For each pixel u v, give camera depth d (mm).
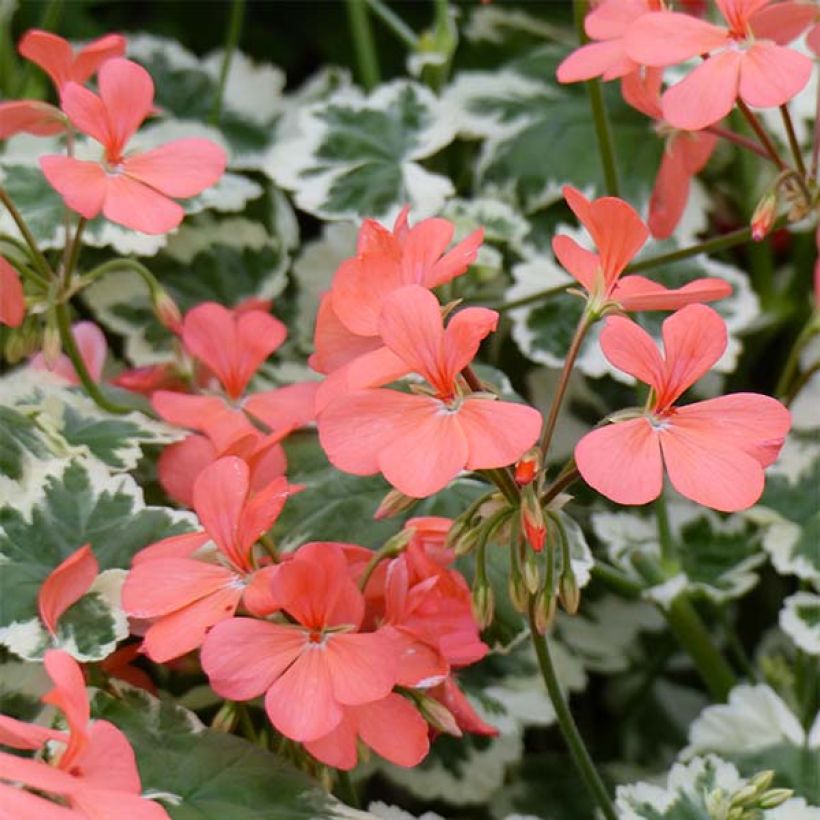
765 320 1169
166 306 1021
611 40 990
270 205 1133
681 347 917
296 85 1382
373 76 1188
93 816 888
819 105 1002
